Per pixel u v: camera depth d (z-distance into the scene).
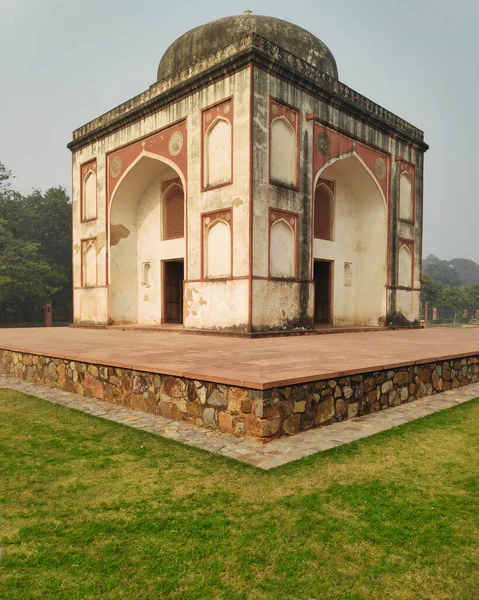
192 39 7.39
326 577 1.09
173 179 7.68
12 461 1.86
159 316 7.94
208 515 1.38
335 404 2.37
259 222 5.77
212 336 5.85
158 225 7.99
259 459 1.83
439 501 1.46
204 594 1.03
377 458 1.85
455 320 36.66
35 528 1.31
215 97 6.14
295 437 2.11
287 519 1.35
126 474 1.71
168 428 2.29
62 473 1.73
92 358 3.06
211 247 6.23
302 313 6.33
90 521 1.35
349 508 1.42
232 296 5.87
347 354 3.31
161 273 7.92
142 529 1.30
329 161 6.87
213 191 6.14
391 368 2.72
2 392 3.34
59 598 1.01
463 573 1.10
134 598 1.01
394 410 2.66
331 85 6.88
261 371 2.36
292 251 6.27
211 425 2.25
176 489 1.57
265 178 5.86
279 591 1.04
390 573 1.10
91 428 2.32
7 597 1.02
